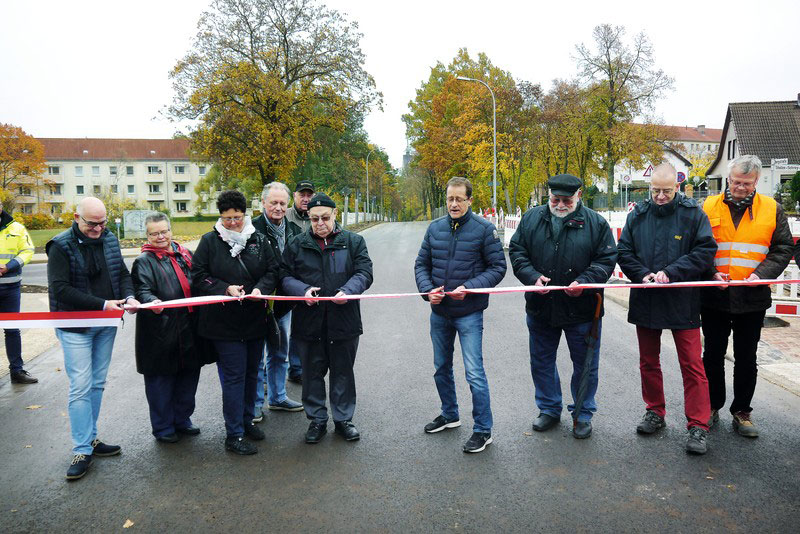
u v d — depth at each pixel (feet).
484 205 145.69
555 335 14.03
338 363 13.80
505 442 13.34
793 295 27.96
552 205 13.53
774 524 9.73
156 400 13.52
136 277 13.33
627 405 15.61
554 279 13.57
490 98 124.67
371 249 74.74
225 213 13.21
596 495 10.82
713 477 11.42
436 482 11.45
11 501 11.04
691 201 13.41
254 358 13.80
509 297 33.63
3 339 25.11
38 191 230.48
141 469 12.33
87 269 12.75
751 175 13.20
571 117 123.85
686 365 12.98
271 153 97.96
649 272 13.46
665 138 128.77
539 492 10.98
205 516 10.35
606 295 33.14
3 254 17.85
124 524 10.14
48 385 18.53
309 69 104.37
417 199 320.50
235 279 13.19
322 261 13.71
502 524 9.89
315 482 11.57
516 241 14.39
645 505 10.42
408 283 40.37
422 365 19.80
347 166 156.97
